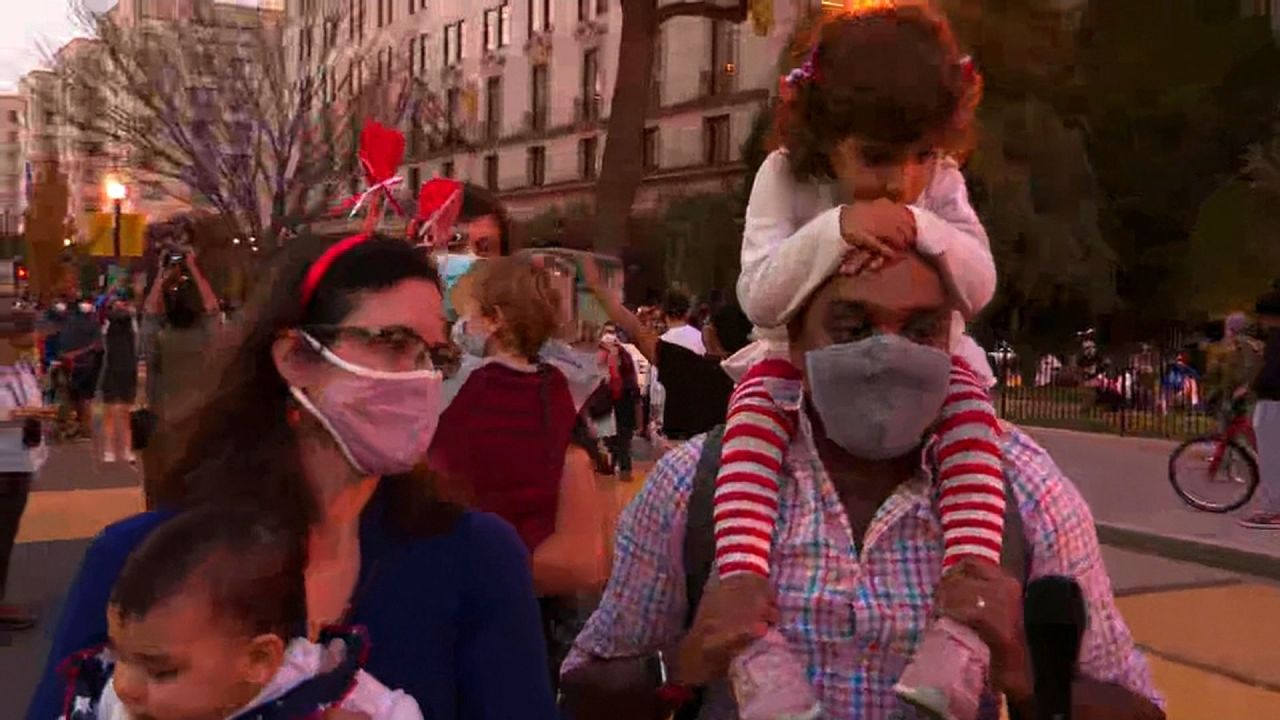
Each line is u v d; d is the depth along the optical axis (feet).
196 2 101.76
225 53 99.91
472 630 5.74
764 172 6.18
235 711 4.62
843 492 5.92
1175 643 22.65
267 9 116.26
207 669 4.47
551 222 152.76
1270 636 23.08
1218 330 74.23
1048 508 6.01
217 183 97.04
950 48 5.86
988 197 79.92
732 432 5.98
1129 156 88.63
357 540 5.58
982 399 5.90
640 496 6.61
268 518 4.81
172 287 20.44
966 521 5.61
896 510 5.80
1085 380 70.18
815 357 5.40
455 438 9.84
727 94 141.08
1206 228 84.89
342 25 136.05
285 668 4.72
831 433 5.53
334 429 5.23
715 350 13.73
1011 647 5.25
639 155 69.67
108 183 90.07
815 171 5.96
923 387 5.29
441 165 184.44
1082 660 6.03
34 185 117.70
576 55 165.48
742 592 5.51
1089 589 6.07
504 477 9.91
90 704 4.80
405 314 5.28
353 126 102.47
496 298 10.18
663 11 69.67
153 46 98.78
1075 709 5.86
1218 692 19.74
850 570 5.77
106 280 104.83
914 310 5.42
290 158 99.35
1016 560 5.85
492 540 5.87
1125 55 87.04
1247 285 83.15
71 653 5.13
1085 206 80.94
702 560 6.03
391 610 5.54
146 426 17.99
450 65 186.09
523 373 10.18
